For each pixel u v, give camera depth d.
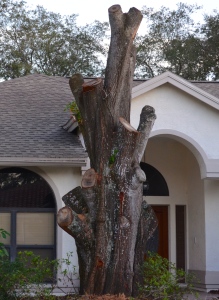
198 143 15.67
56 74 37.88
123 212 11.39
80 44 39.19
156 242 18.00
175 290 11.92
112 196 11.41
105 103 11.57
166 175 18.05
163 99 15.69
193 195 17.44
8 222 15.56
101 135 11.55
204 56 38.38
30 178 15.72
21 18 37.94
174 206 18.00
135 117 15.52
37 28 38.16
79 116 12.49
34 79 20.52
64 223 11.12
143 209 11.97
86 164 15.12
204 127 15.76
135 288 11.53
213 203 16.50
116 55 11.63
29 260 15.25
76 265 14.95
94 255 11.33
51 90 19.52
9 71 36.59
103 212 11.35
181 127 15.66
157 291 11.42
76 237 11.33
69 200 11.97
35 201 15.65
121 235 11.33
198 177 17.03
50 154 15.06
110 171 11.45
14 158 14.91
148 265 11.73
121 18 11.66
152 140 18.11
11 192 15.66
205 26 38.84
